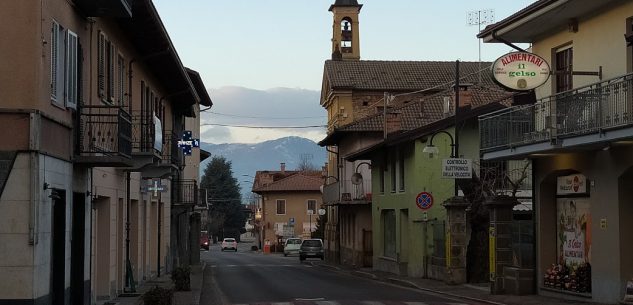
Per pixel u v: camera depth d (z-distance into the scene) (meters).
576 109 19.02
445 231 29.56
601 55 20.08
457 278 27.61
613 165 19.28
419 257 32.84
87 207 17.36
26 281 12.92
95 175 18.39
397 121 45.41
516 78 20.03
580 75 20.55
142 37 22.42
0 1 13.09
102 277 20.38
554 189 23.25
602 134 17.81
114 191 21.08
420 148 33.31
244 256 73.12
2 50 13.07
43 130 13.45
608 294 19.48
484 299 22.19
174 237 38.75
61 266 15.20
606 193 19.64
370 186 46.50
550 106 20.30
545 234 23.19
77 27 16.23
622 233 19.05
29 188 12.98
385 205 38.88
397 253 36.00
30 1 13.14
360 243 45.12
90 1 15.93
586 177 20.69
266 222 92.31
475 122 33.72
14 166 12.97
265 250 87.75
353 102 60.97
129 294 22.14
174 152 30.36
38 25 13.17
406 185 34.88
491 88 46.53
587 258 21.03
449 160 26.67
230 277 35.47
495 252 23.67
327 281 32.50
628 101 16.95
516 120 21.81
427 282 29.34
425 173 33.22
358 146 49.75
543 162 23.00
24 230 12.95
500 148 22.66
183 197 40.91
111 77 20.19
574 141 19.02
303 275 37.38
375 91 61.09
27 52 13.10
